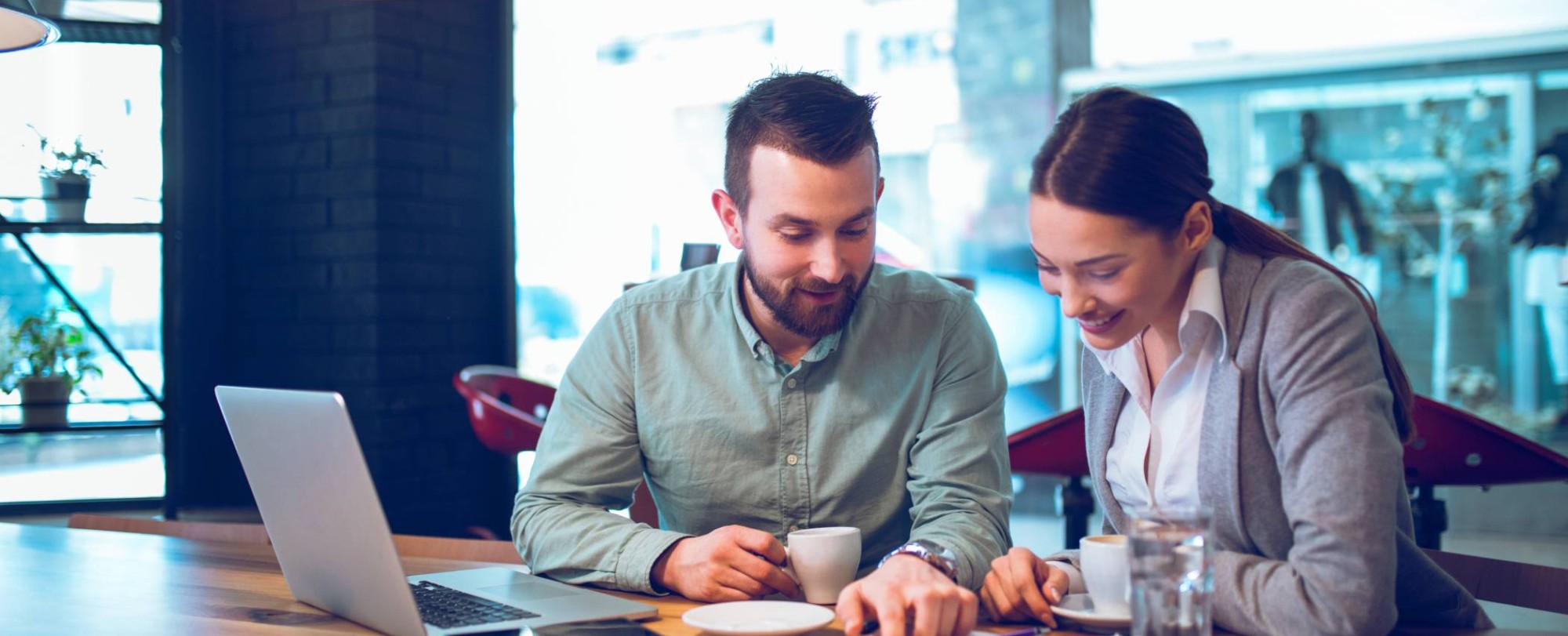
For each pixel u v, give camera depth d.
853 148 1.36
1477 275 5.41
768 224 1.39
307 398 1.08
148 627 1.18
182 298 3.87
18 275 3.56
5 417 3.41
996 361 1.60
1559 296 5.26
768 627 1.04
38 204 3.55
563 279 5.16
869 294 1.61
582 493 1.54
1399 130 5.47
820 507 1.58
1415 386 5.52
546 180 4.94
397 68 3.87
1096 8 6.02
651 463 1.63
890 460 1.58
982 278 6.27
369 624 1.14
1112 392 1.38
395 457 3.84
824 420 1.57
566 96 5.12
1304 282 1.14
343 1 3.83
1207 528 0.93
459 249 4.09
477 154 4.16
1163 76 5.79
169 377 3.61
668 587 1.30
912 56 6.36
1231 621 1.08
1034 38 6.09
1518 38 5.23
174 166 3.64
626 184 5.68
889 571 1.13
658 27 6.19
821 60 6.44
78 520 1.94
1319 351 1.09
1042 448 2.38
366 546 1.07
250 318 4.02
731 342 1.59
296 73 3.92
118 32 3.62
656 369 1.60
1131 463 1.34
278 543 1.25
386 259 3.83
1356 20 5.56
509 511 4.17
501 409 2.76
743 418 1.57
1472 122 5.37
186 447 3.83
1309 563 1.03
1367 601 1.00
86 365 3.57
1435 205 5.45
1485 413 5.40
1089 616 1.07
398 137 3.87
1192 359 1.26
